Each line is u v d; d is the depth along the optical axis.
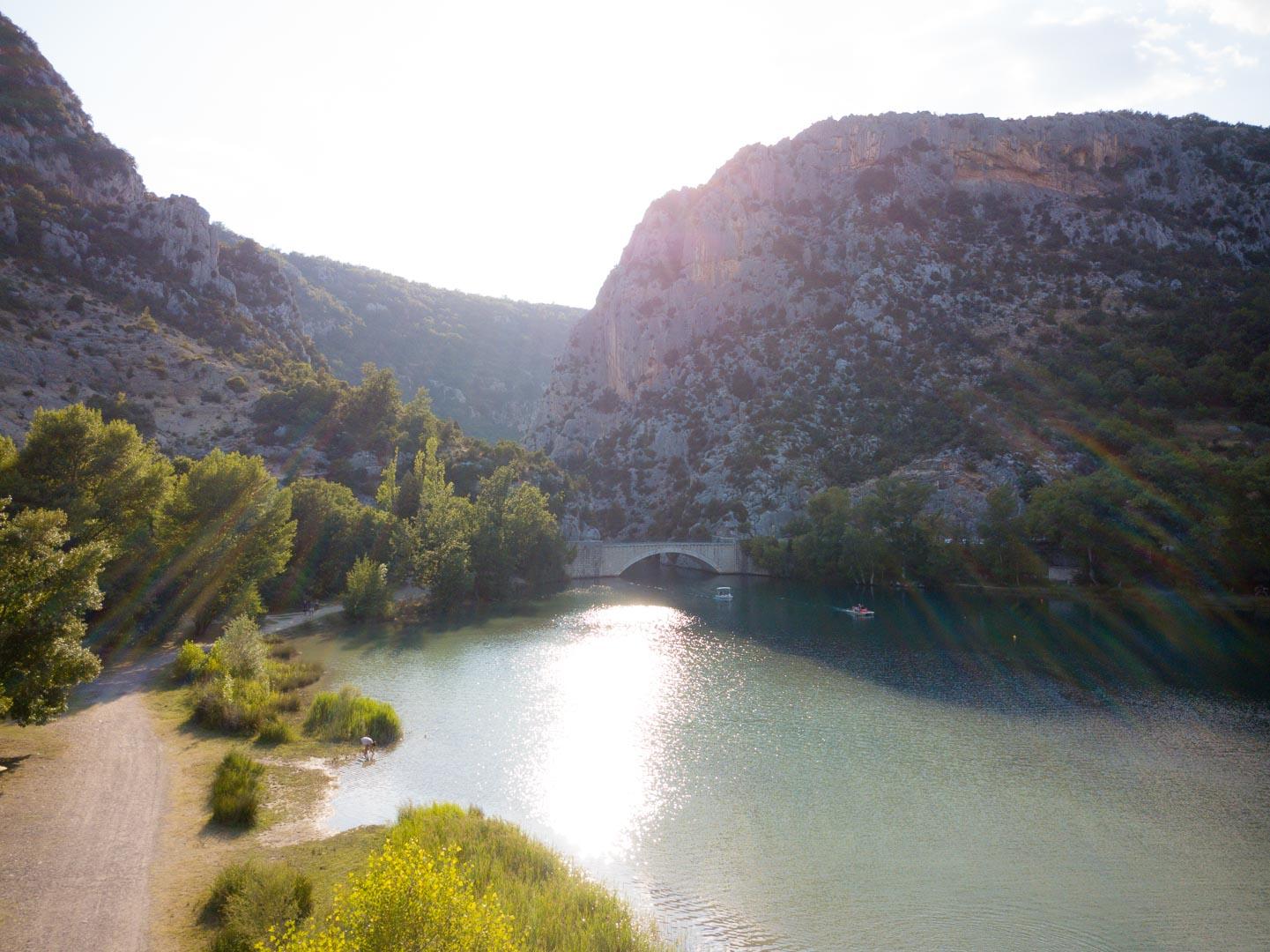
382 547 109.50
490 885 28.14
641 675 73.94
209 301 187.12
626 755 51.25
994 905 33.16
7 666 35.81
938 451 166.75
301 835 34.72
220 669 58.56
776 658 81.94
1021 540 122.50
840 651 85.75
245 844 33.00
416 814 35.81
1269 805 44.25
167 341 163.12
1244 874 36.22
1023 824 41.47
